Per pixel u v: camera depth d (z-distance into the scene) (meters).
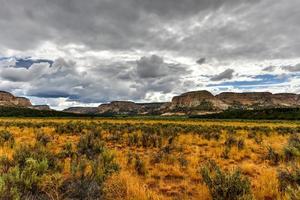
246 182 6.28
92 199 5.79
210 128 29.39
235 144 15.45
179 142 16.64
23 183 5.79
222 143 16.47
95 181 6.38
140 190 6.22
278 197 6.22
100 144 11.71
